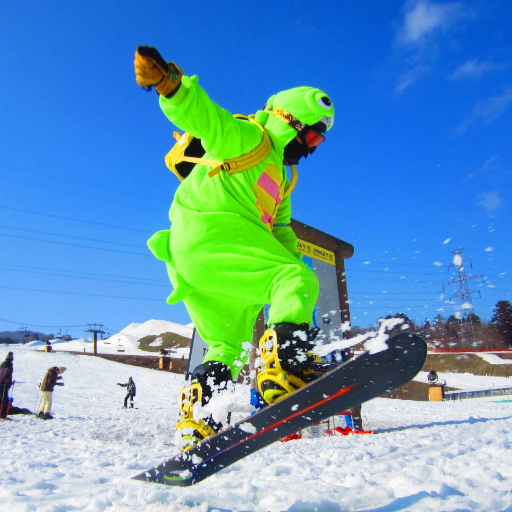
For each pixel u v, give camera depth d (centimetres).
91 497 200
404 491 192
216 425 249
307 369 204
